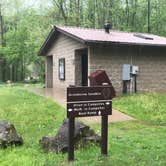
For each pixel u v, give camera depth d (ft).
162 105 41.50
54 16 114.21
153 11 115.34
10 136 23.57
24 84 94.22
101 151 21.61
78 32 55.77
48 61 74.13
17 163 19.80
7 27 125.70
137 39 55.88
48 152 22.02
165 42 57.00
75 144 22.67
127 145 24.12
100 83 23.70
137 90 55.16
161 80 57.72
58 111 38.40
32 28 111.34
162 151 22.74
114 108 40.60
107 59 52.54
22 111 37.83
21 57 110.63
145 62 56.03
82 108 20.48
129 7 114.93
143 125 32.68
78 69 58.18
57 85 66.90
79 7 112.78
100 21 113.50
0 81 114.93
